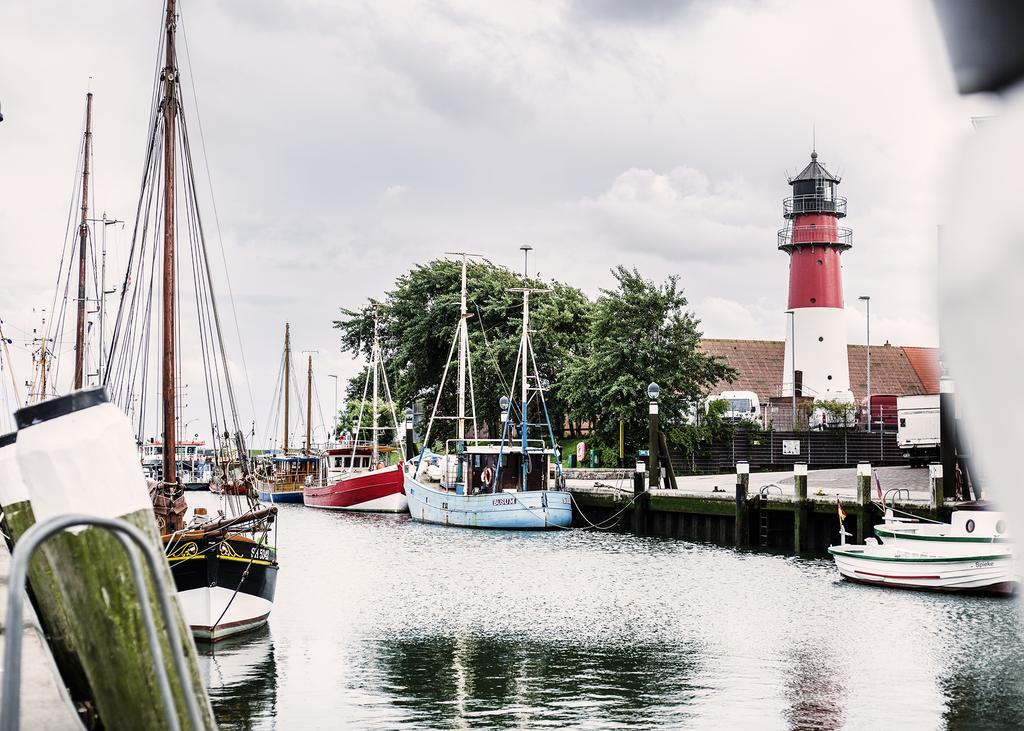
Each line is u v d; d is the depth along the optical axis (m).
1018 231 1.33
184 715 4.20
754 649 21.55
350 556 39.03
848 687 18.30
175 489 24.02
